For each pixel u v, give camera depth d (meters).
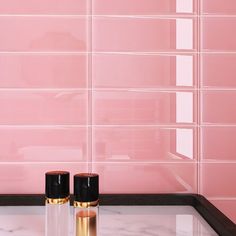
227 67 0.83
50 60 0.82
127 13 0.83
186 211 0.76
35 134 0.82
